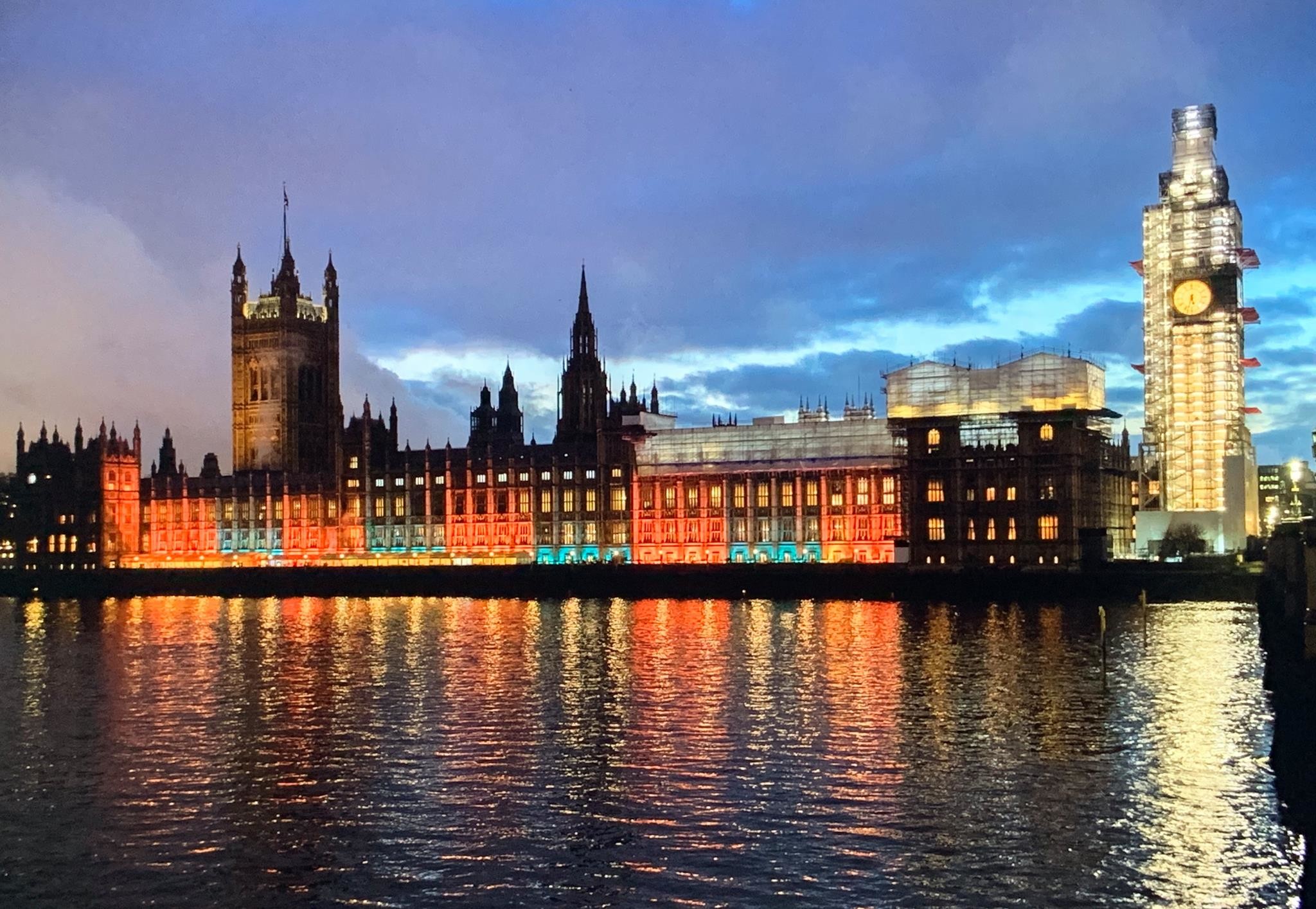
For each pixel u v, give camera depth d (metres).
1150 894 63.09
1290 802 75.75
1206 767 85.81
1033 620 179.38
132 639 182.75
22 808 80.75
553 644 161.25
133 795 83.69
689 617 198.12
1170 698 110.19
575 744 96.19
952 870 66.56
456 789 83.62
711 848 70.62
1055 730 97.75
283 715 111.06
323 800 81.44
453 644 163.38
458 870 68.06
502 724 104.31
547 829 74.44
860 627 173.75
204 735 102.75
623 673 131.75
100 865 69.94
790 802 79.00
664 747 94.44
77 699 122.62
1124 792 79.88
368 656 152.62
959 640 155.50
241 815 78.56
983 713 104.81
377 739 99.62
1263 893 63.03
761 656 142.75
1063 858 68.06
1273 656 107.62
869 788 81.75
